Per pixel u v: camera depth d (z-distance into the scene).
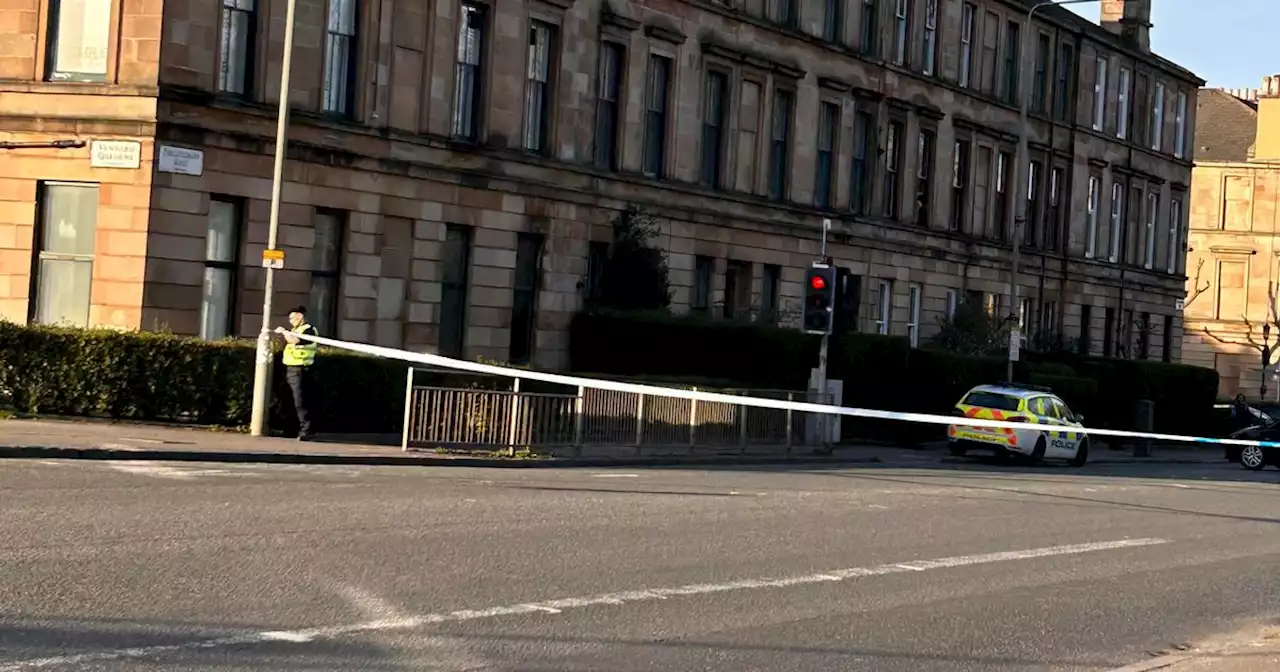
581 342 37.41
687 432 27.89
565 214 37.16
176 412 23.86
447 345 34.50
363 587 11.17
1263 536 20.28
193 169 28.42
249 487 16.80
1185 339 92.56
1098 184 63.62
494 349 35.44
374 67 31.92
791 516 18.02
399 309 32.91
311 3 30.62
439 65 33.41
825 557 14.84
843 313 31.23
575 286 37.56
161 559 11.63
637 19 39.19
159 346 23.64
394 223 32.66
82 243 28.39
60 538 12.30
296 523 14.05
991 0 55.34
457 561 12.66
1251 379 91.06
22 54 28.39
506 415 24.12
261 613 9.99
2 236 28.41
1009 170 57.34
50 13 28.39
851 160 48.50
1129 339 66.81
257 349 23.45
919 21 51.44
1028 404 34.97
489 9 34.78
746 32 43.34
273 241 23.45
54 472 17.08
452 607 10.73
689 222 41.44
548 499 17.73
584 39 37.59
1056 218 61.06
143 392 23.59
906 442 38.66
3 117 28.27
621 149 39.00
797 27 45.53
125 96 27.81
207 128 28.56
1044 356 53.53
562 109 36.97
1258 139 93.06
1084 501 23.67
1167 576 15.66
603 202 38.28
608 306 37.84
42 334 23.39
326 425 24.80
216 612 9.91
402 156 32.59
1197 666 10.77
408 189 32.91
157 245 28.00
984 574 14.70
